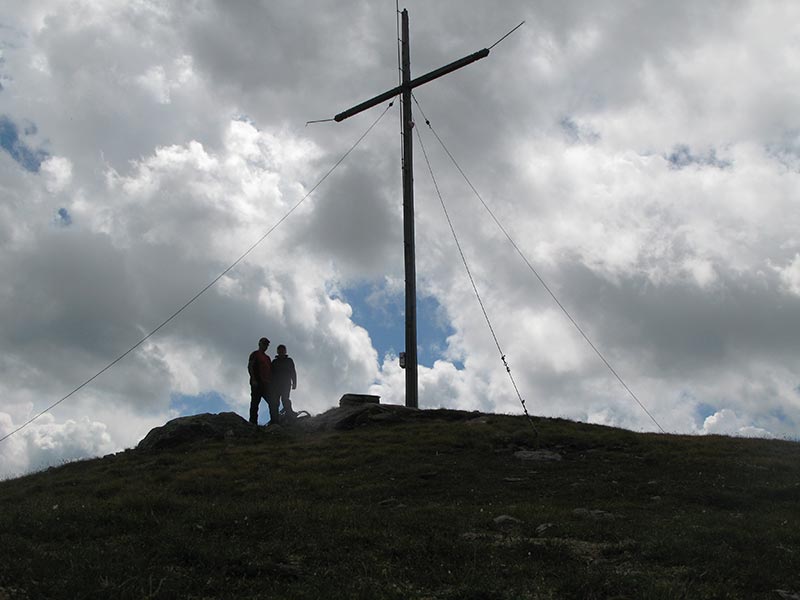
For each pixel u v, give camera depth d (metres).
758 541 11.70
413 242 28.94
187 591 8.75
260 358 26.27
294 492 17.11
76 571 9.02
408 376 27.73
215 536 11.41
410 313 28.19
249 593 8.89
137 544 10.66
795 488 16.53
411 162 29.88
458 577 9.70
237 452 21.66
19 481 21.83
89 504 14.17
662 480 17.77
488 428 23.45
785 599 9.29
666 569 10.45
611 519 13.70
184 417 24.73
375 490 17.00
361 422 25.58
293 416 26.77
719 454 20.78
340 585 9.14
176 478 18.73
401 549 10.88
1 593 8.34
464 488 17.31
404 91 30.30
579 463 19.92
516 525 13.01
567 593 9.18
